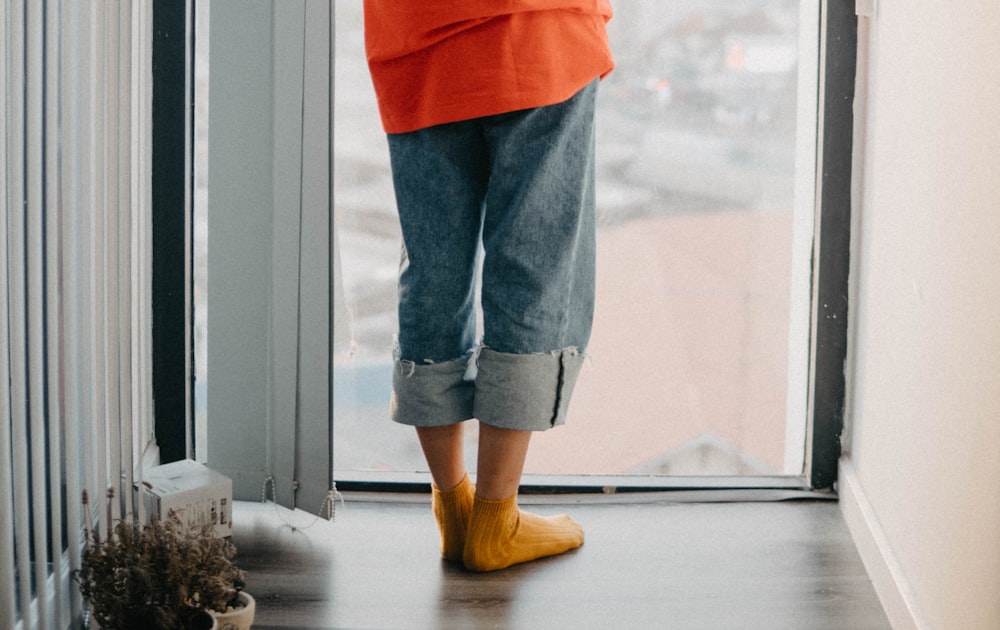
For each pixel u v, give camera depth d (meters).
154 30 2.02
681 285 2.15
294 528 2.01
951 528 1.43
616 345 2.17
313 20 1.91
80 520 1.56
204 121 2.09
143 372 1.98
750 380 2.18
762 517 2.09
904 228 1.73
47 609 1.38
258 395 2.08
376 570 1.83
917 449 1.62
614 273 2.14
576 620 1.66
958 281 1.43
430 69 1.65
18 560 1.31
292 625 1.63
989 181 1.30
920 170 1.64
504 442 1.75
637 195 2.12
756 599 1.74
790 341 2.17
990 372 1.28
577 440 2.20
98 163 1.54
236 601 1.52
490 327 1.72
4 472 1.23
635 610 1.70
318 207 1.95
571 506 2.14
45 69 1.42
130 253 1.71
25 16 1.31
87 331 1.50
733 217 2.13
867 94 2.04
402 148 1.74
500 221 1.69
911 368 1.67
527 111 1.63
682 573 1.83
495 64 1.60
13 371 1.27
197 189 2.12
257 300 2.05
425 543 1.96
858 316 2.08
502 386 1.71
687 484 2.18
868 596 1.76
